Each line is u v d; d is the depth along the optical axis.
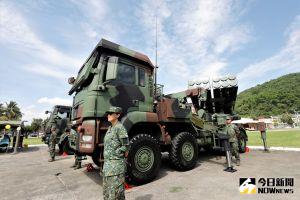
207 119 7.61
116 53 4.64
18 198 3.88
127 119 4.27
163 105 5.23
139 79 4.94
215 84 8.09
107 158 2.67
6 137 12.02
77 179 5.12
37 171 6.32
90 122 4.07
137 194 3.72
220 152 8.65
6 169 6.79
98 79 4.20
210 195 3.53
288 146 10.20
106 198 2.59
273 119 96.88
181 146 5.33
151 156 4.50
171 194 3.67
